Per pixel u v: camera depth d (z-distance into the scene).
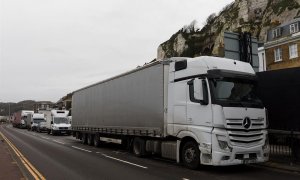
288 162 12.32
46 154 17.33
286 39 41.44
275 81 12.78
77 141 27.88
